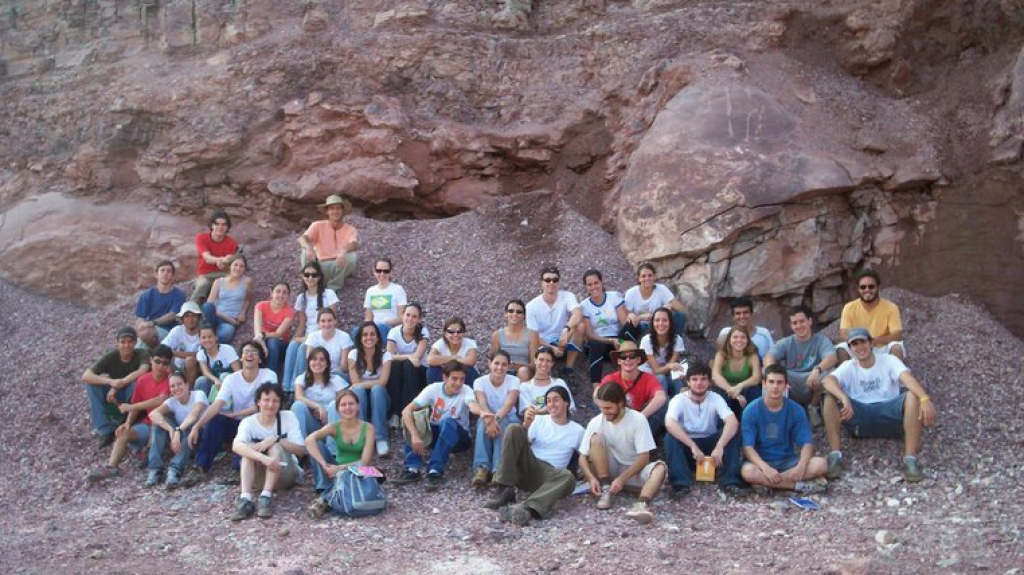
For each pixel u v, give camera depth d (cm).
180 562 578
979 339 887
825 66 1130
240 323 954
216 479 749
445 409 745
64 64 1405
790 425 697
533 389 754
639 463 679
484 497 695
